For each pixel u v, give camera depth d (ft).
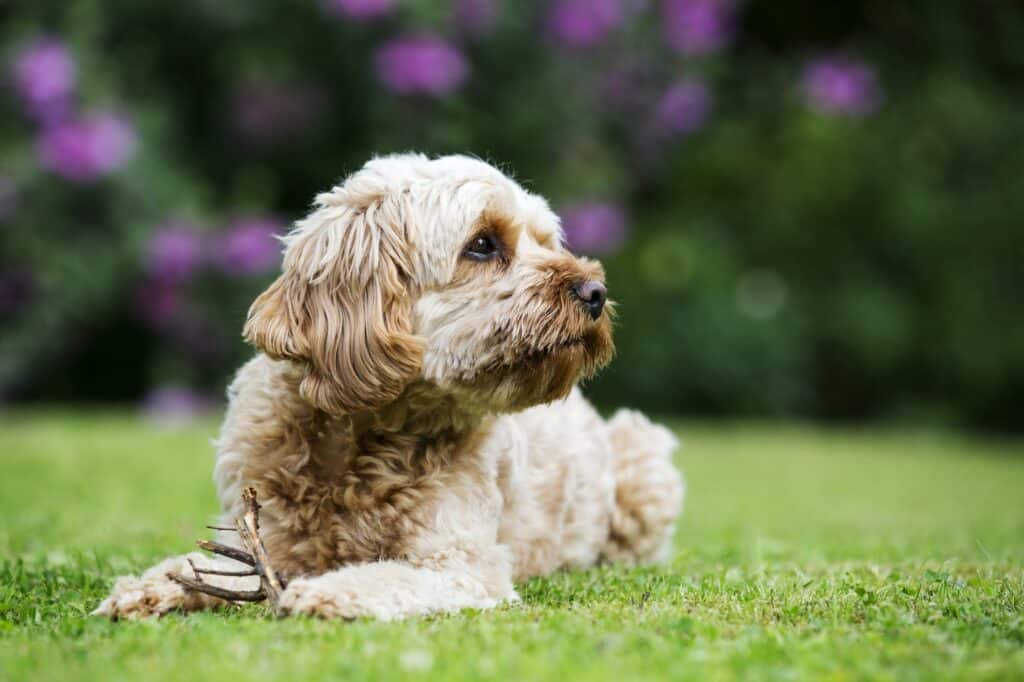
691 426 54.60
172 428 41.45
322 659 10.15
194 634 11.12
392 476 14.23
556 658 10.19
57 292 42.96
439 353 14.79
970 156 60.85
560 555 17.90
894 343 57.82
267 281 44.65
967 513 29.76
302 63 45.44
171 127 46.09
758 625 11.94
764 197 58.44
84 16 43.62
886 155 59.62
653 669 10.03
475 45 45.09
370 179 15.26
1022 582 15.40
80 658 10.43
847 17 62.75
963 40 62.13
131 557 17.69
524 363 15.07
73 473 29.73
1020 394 60.18
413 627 11.38
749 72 61.36
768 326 55.83
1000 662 10.52
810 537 23.41
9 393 47.80
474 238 15.21
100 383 50.11
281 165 47.52
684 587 14.87
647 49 50.16
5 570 16.01
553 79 46.62
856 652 10.75
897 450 48.44
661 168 55.93
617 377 54.60
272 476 14.17
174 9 44.88
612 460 19.84
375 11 42.16
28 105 42.50
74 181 42.52
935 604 13.33
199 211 44.60
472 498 14.58
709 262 55.77
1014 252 59.47
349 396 14.23
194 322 44.91
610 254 52.44
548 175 46.75
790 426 57.31
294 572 14.15
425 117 42.98
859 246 59.77
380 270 14.61
